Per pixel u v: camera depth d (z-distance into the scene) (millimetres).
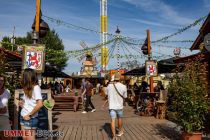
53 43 48312
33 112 5410
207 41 10922
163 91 14422
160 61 17344
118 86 8953
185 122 8266
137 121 13203
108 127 11430
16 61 11500
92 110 18250
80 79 56438
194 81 8422
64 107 18812
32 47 8258
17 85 7457
